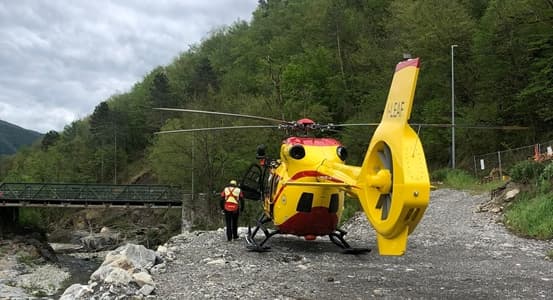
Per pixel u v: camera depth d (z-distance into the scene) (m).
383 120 7.32
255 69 81.12
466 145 41.59
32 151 121.69
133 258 10.50
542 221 14.84
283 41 78.69
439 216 19.16
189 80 99.69
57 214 81.38
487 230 15.91
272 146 44.16
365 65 58.44
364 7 73.62
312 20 72.62
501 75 39.72
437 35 44.66
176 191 54.75
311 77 61.22
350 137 44.06
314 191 11.27
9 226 54.12
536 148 27.55
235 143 46.81
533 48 37.34
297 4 93.06
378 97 51.09
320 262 11.03
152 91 97.56
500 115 39.84
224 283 8.80
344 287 8.56
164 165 51.78
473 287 8.61
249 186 14.17
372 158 7.44
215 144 47.09
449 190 28.56
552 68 35.94
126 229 70.31
